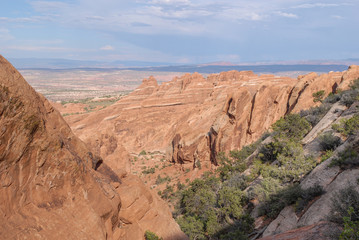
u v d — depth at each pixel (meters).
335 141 29.00
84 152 14.32
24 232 8.51
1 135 8.26
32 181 9.59
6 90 8.27
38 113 9.55
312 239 10.72
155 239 15.41
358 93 36.78
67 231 9.84
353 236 10.09
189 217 30.39
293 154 31.12
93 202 12.02
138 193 16.81
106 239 12.12
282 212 23.12
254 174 36.66
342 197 16.03
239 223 25.84
